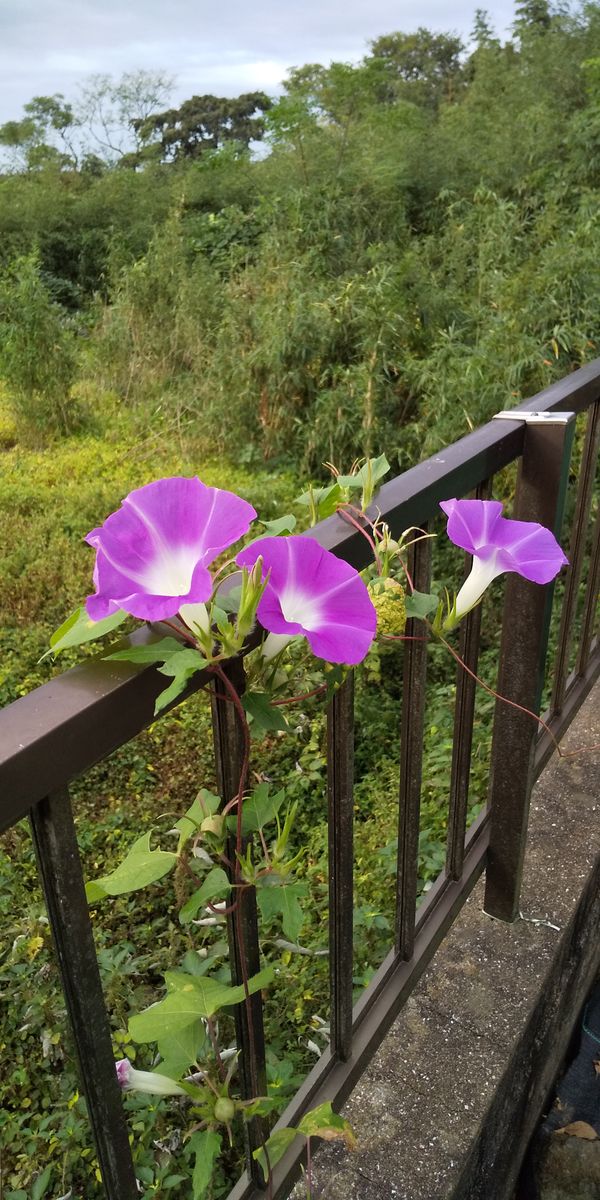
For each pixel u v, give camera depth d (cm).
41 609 214
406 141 428
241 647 33
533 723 67
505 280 250
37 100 782
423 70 857
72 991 32
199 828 37
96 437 349
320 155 455
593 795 88
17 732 26
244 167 591
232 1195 47
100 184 674
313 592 33
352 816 49
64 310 469
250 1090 45
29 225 630
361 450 258
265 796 38
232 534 30
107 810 145
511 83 513
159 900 119
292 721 143
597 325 222
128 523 30
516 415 62
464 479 54
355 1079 56
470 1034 64
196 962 79
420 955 64
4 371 357
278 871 38
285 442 291
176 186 614
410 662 54
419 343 273
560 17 513
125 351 400
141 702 30
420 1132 57
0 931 114
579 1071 86
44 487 284
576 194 339
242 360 300
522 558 45
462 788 66
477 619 63
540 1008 70
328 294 302
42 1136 87
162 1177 78
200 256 409
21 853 130
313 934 109
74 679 30
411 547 51
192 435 316
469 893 73
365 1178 55
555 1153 78
